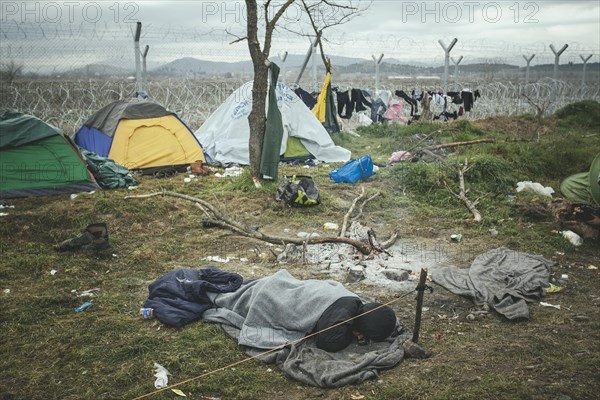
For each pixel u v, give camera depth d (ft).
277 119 33.94
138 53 47.88
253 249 24.86
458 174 34.88
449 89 64.49
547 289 20.61
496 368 14.93
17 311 18.29
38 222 27.12
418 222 29.09
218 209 29.81
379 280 21.34
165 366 15.19
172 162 39.52
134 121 38.81
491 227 28.09
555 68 68.95
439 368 14.87
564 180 35.17
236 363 15.37
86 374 14.78
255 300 16.87
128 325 17.51
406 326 17.56
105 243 24.00
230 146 41.55
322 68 67.00
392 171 36.81
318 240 24.30
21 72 45.34
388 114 59.52
